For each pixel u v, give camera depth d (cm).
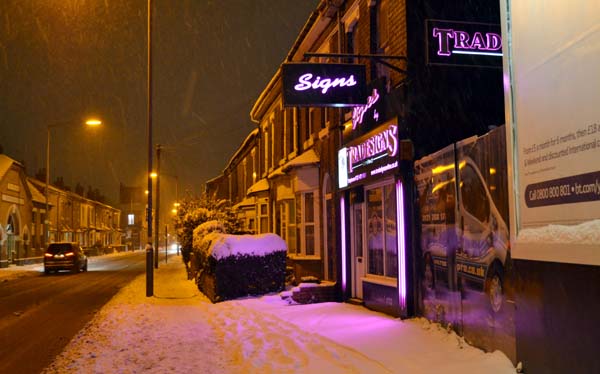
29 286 2283
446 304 821
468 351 705
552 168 524
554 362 525
